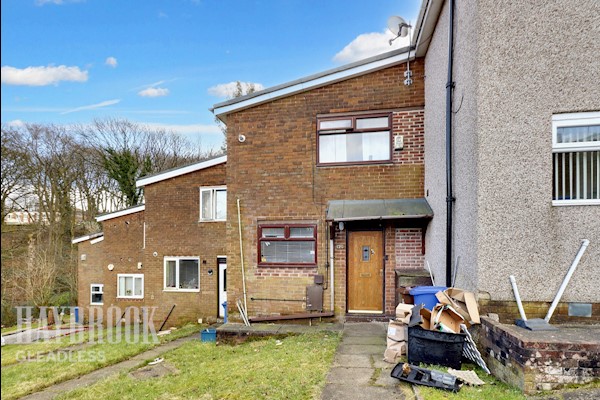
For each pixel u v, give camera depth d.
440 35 6.43
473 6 4.73
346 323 7.20
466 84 5.02
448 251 5.62
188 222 12.40
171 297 12.38
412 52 7.62
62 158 24.09
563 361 3.32
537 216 4.35
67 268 20.08
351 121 7.99
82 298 14.84
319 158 8.14
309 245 8.05
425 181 7.62
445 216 6.00
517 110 4.44
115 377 5.64
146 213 12.69
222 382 4.74
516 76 4.45
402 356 4.65
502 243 4.42
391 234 7.73
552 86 4.37
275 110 8.31
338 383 4.00
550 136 4.35
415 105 7.79
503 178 4.45
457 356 4.04
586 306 4.20
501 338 3.83
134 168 22.64
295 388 4.11
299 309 7.95
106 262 13.71
